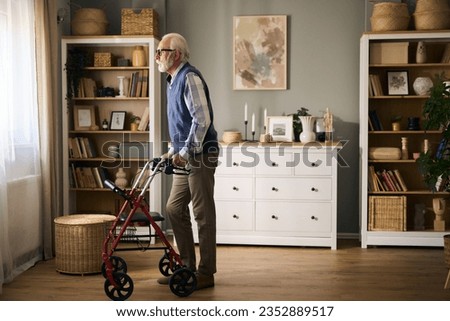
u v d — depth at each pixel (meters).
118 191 5.04
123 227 5.05
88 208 8.11
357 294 5.17
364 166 7.28
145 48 7.76
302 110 7.64
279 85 7.89
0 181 5.49
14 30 6.07
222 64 8.01
